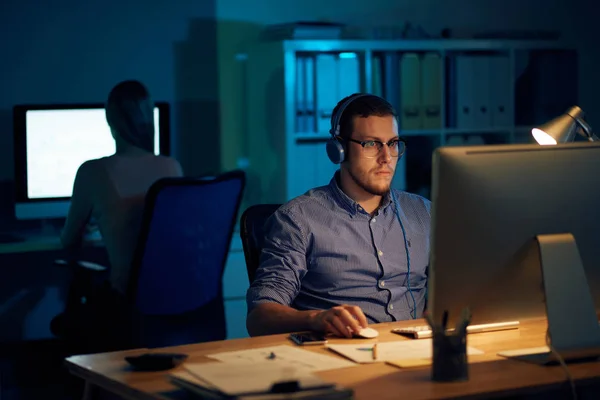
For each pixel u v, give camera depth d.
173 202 3.60
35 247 4.29
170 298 3.77
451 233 1.91
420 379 1.82
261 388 1.62
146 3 5.19
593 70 6.14
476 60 5.32
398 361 1.95
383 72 5.16
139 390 1.76
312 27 4.96
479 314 1.98
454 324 1.96
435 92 5.24
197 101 5.32
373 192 2.60
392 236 2.69
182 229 3.69
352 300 2.64
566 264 1.97
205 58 5.32
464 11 5.83
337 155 2.62
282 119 4.98
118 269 3.83
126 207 3.80
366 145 2.59
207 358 2.01
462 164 1.90
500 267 1.96
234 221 3.96
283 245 2.62
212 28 5.32
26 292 5.18
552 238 1.97
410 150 5.35
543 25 6.02
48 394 4.46
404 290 2.68
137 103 3.91
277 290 2.52
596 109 6.15
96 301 3.79
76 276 3.94
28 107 4.49
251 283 2.74
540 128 2.47
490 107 5.36
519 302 2.01
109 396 1.95
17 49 4.96
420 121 5.22
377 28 5.63
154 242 3.64
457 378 1.80
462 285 1.94
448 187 1.90
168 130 4.80
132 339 3.72
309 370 1.89
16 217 4.53
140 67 5.20
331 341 2.17
